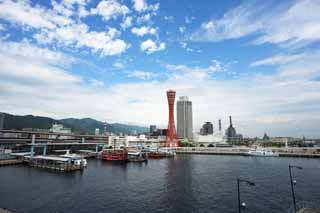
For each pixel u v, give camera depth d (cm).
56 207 5278
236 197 6147
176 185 7662
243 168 11681
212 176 9356
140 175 9719
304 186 7331
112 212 5016
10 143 14775
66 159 11069
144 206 5431
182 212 5044
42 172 10081
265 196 6206
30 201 5700
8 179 8412
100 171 10844
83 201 5784
